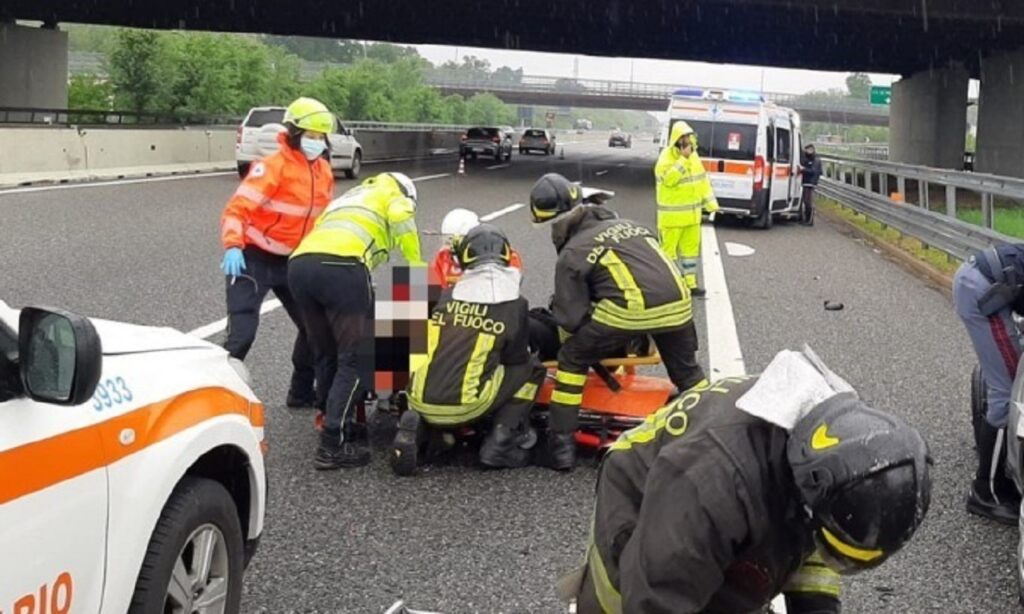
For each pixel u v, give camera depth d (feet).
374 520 17.87
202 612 11.56
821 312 37.88
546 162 167.53
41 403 8.77
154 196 67.10
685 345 20.13
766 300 40.06
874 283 45.88
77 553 9.18
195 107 175.73
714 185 67.26
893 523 6.85
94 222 52.49
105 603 9.62
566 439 20.16
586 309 19.44
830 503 6.97
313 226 22.17
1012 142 110.11
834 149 199.62
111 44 180.86
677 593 7.68
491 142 157.79
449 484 19.71
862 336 33.83
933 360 30.86
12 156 68.90
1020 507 16.85
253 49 194.08
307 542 16.89
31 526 8.58
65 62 126.82
